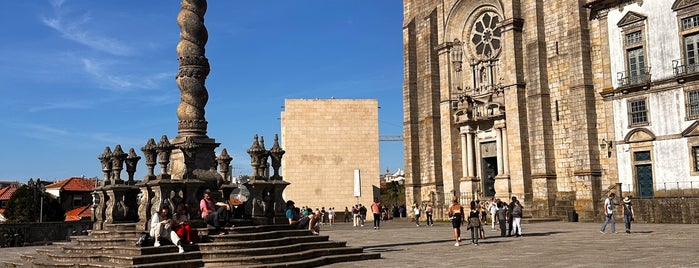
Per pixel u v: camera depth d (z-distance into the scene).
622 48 42.06
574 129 44.00
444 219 53.75
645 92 40.47
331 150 67.69
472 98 53.38
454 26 55.88
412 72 59.69
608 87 42.75
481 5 52.97
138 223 21.05
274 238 20.94
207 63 23.59
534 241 27.48
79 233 36.16
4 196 81.88
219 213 20.59
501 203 32.19
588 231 32.75
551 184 45.94
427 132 57.03
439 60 56.72
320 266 19.52
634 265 17.09
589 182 42.69
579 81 43.81
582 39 43.97
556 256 20.42
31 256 22.19
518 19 48.34
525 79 48.22
